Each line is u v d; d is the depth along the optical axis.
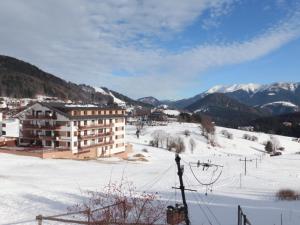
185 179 65.75
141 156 116.06
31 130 98.38
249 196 48.97
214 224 30.19
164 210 30.12
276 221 31.77
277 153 167.12
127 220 23.70
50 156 84.06
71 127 93.19
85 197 37.16
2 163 69.69
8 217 28.11
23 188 40.78
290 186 61.50
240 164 103.69
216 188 56.72
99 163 84.75
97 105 115.25
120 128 115.50
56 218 25.61
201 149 162.38
